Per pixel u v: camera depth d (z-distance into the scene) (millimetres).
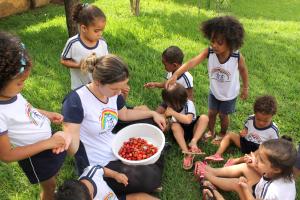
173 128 3916
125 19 7406
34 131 2549
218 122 4402
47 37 6422
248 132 3750
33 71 5105
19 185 3348
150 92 4785
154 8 8812
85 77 3842
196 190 3441
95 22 3529
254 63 5840
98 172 2869
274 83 5262
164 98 3918
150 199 3158
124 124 3680
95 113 3033
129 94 4703
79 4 3680
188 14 8445
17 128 2453
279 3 12164
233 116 4461
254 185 3299
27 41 6230
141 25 6973
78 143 2967
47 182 2885
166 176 3549
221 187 3371
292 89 5102
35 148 2498
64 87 4801
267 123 3602
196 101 4676
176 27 7145
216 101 3945
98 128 3096
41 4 9148
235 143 3906
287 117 4465
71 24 5516
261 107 3473
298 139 4113
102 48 3854
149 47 6090
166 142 3850
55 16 8031
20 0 8508
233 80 3773
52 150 2621
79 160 3182
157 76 5168
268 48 6637
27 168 2748
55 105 4422
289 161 2900
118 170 3123
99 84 2789
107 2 9055
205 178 3428
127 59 5586
